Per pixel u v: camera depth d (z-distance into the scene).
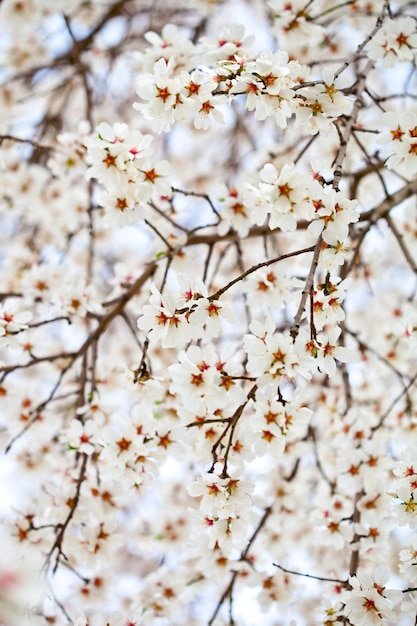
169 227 1.80
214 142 2.79
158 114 1.57
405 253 1.80
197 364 1.53
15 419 1.80
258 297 1.71
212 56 1.64
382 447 1.72
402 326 1.76
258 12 2.50
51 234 2.27
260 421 1.51
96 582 1.76
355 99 1.65
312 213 1.53
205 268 1.80
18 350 1.77
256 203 1.59
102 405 1.75
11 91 2.28
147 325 1.53
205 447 1.59
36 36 2.33
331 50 1.99
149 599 1.80
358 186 1.90
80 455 1.76
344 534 1.71
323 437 1.89
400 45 1.67
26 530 1.70
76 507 1.69
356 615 1.54
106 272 2.55
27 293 1.85
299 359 1.49
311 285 1.50
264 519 1.77
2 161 1.84
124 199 1.63
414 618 1.59
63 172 1.90
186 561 1.88
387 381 1.98
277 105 1.54
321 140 1.88
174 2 2.54
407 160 1.59
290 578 1.77
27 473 1.88
